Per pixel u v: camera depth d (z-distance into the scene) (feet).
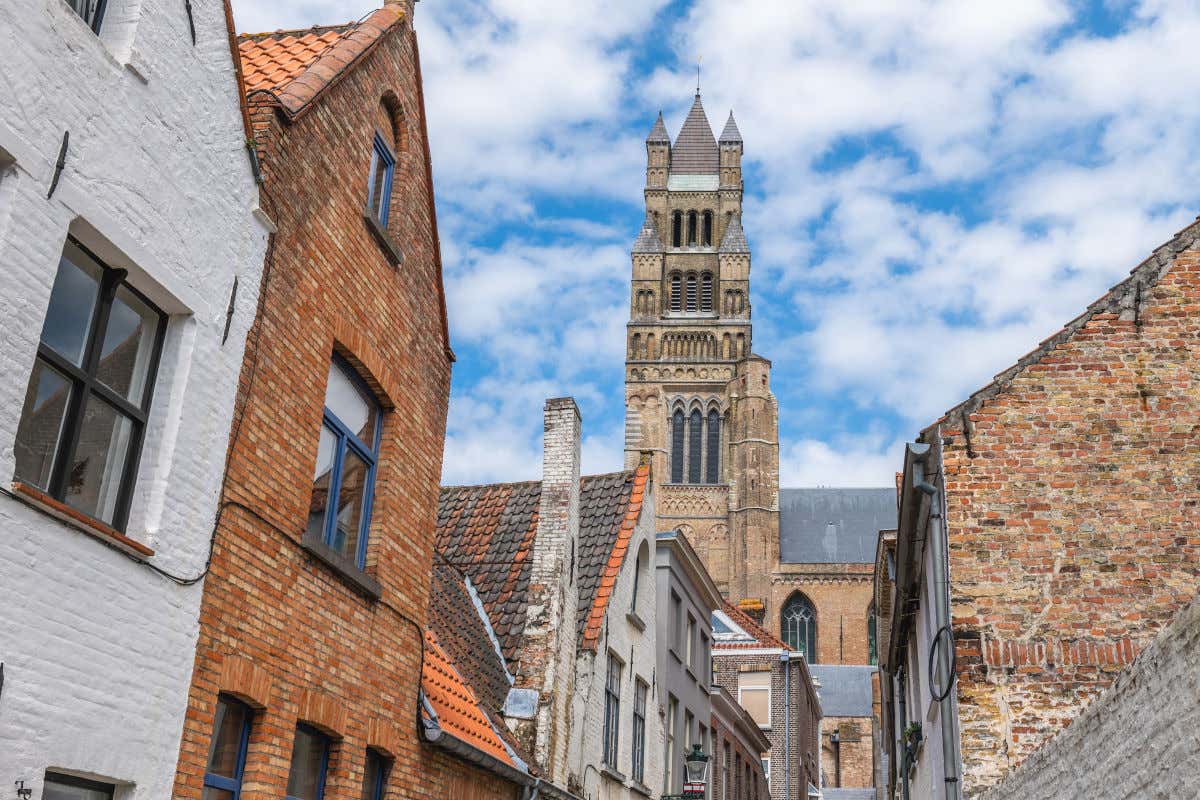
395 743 37.96
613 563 66.23
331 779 33.81
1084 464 42.57
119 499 25.20
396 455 39.17
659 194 338.34
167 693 25.25
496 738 48.80
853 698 260.83
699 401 308.40
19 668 20.81
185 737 26.03
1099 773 24.21
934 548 43.78
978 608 41.42
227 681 27.78
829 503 312.29
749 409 300.40
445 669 48.73
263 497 29.96
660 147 342.23
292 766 32.30
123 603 23.91
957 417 43.70
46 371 22.97
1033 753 30.14
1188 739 18.97
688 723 86.17
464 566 63.36
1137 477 42.22
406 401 40.27
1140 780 21.53
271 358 30.66
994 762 39.47
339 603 34.32
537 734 52.29
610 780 62.54
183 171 26.68
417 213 41.98
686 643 86.89
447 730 41.55
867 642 284.61
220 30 28.27
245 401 29.25
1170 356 43.37
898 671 75.31
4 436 20.74
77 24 22.82
